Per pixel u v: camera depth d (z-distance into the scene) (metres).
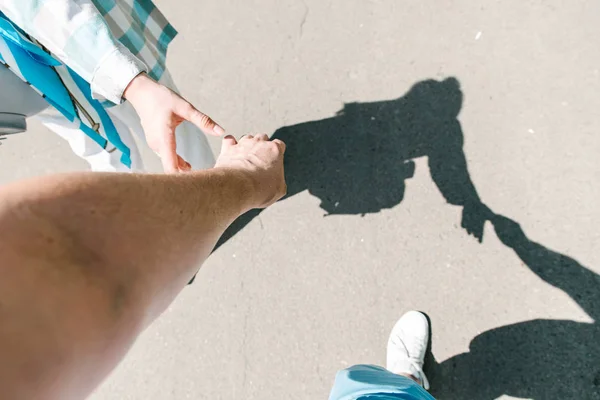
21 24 0.97
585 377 1.69
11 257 0.37
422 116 1.93
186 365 1.97
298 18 2.08
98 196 0.46
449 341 1.80
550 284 1.75
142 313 0.48
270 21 2.11
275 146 1.42
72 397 0.39
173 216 0.56
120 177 0.51
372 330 1.85
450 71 1.93
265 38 2.10
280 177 1.40
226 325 1.96
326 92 2.02
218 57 2.13
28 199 0.41
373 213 1.91
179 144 1.54
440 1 1.98
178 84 2.14
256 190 1.11
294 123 2.03
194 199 0.63
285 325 1.92
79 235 0.43
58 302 0.38
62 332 0.38
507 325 1.77
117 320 0.44
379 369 1.54
